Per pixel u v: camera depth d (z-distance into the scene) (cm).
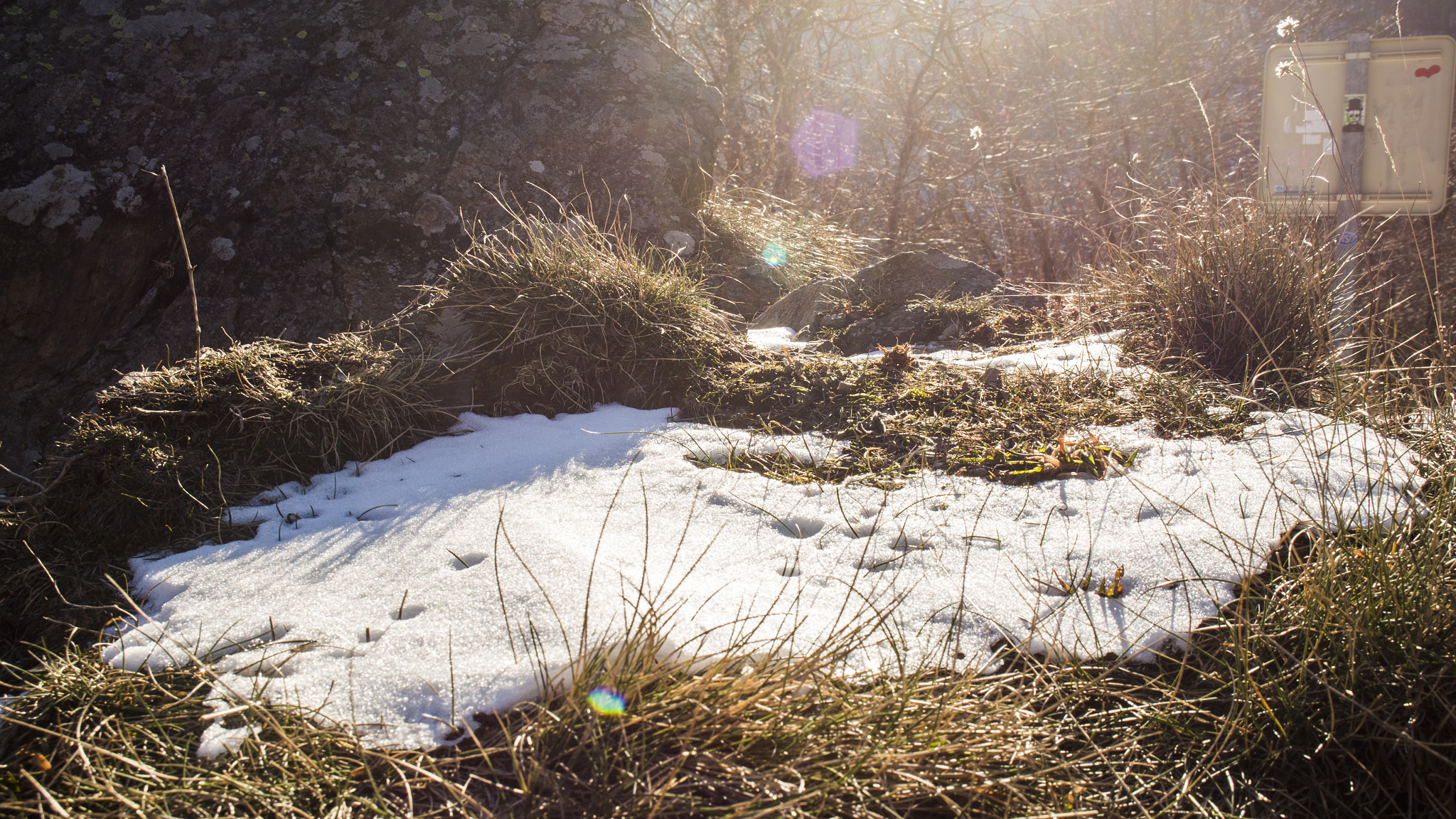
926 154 1267
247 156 531
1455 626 191
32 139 520
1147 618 210
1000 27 1297
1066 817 171
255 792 165
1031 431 308
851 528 252
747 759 172
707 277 487
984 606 215
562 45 603
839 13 1184
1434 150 375
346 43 574
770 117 1164
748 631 202
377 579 229
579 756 172
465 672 188
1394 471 257
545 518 255
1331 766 183
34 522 270
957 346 423
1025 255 1194
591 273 384
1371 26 731
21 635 238
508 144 573
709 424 332
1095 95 1225
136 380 312
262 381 325
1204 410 315
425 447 326
